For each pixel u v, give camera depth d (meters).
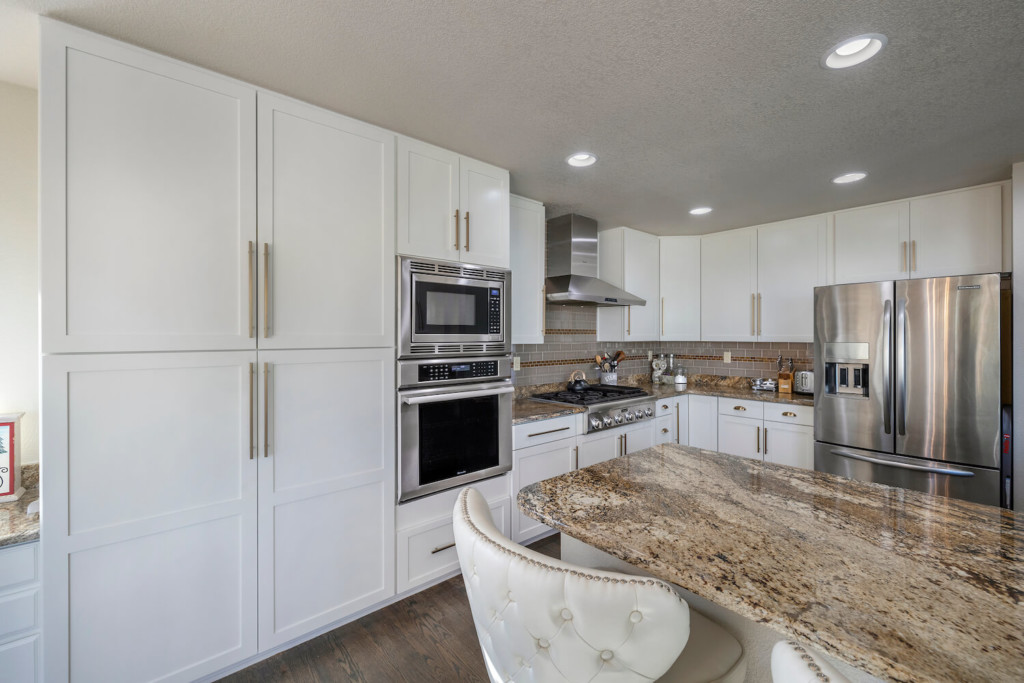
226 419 1.62
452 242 2.28
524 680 0.76
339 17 1.31
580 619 0.67
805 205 3.14
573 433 2.92
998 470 2.32
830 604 0.70
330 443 1.87
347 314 1.92
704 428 3.83
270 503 1.72
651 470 1.40
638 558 0.86
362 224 1.96
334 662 1.78
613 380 4.00
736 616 0.98
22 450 1.73
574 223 3.37
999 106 1.79
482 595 0.78
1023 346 2.27
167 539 1.51
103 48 1.39
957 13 1.26
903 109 1.82
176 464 1.53
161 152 1.49
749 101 1.77
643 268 3.89
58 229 1.33
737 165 2.42
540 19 1.32
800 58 1.49
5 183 1.71
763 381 3.92
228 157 1.62
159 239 1.49
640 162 2.39
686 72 1.58
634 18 1.31
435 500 2.23
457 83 1.67
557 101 1.79
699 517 1.04
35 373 1.76
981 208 2.67
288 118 1.75
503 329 2.49
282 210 1.74
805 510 1.08
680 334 4.05
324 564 1.86
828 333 2.92
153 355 1.49
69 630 1.36
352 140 1.93
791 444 3.29
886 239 3.03
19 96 1.73
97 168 1.39
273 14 1.30
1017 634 0.62
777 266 3.57
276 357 1.73
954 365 2.44
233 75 1.62
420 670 1.74
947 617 0.67
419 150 2.14
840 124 1.95
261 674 1.71
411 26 1.35
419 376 2.13
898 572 0.79
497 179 2.46
